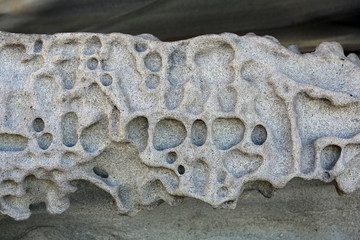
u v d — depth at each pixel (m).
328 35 1.19
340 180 0.94
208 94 0.93
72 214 1.19
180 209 1.18
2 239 1.22
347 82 0.94
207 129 0.92
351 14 1.12
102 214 1.19
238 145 0.92
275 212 1.18
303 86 0.91
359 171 0.94
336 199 1.16
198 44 0.94
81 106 0.96
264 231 1.19
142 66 0.94
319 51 0.96
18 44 0.98
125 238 1.20
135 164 0.99
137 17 1.17
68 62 0.96
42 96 0.96
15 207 1.02
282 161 0.93
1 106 0.96
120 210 1.00
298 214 1.17
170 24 1.19
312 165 0.93
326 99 0.92
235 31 1.21
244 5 1.13
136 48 0.96
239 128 0.94
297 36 1.21
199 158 0.93
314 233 1.18
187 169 0.93
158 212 1.19
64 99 0.95
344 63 0.94
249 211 1.18
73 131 0.97
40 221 1.20
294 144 0.92
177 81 0.95
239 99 0.92
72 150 0.95
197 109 0.93
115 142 0.96
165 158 0.94
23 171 0.96
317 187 1.15
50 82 0.96
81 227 1.21
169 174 0.96
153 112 0.93
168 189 0.95
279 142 0.93
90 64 0.96
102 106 0.95
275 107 0.93
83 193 1.16
